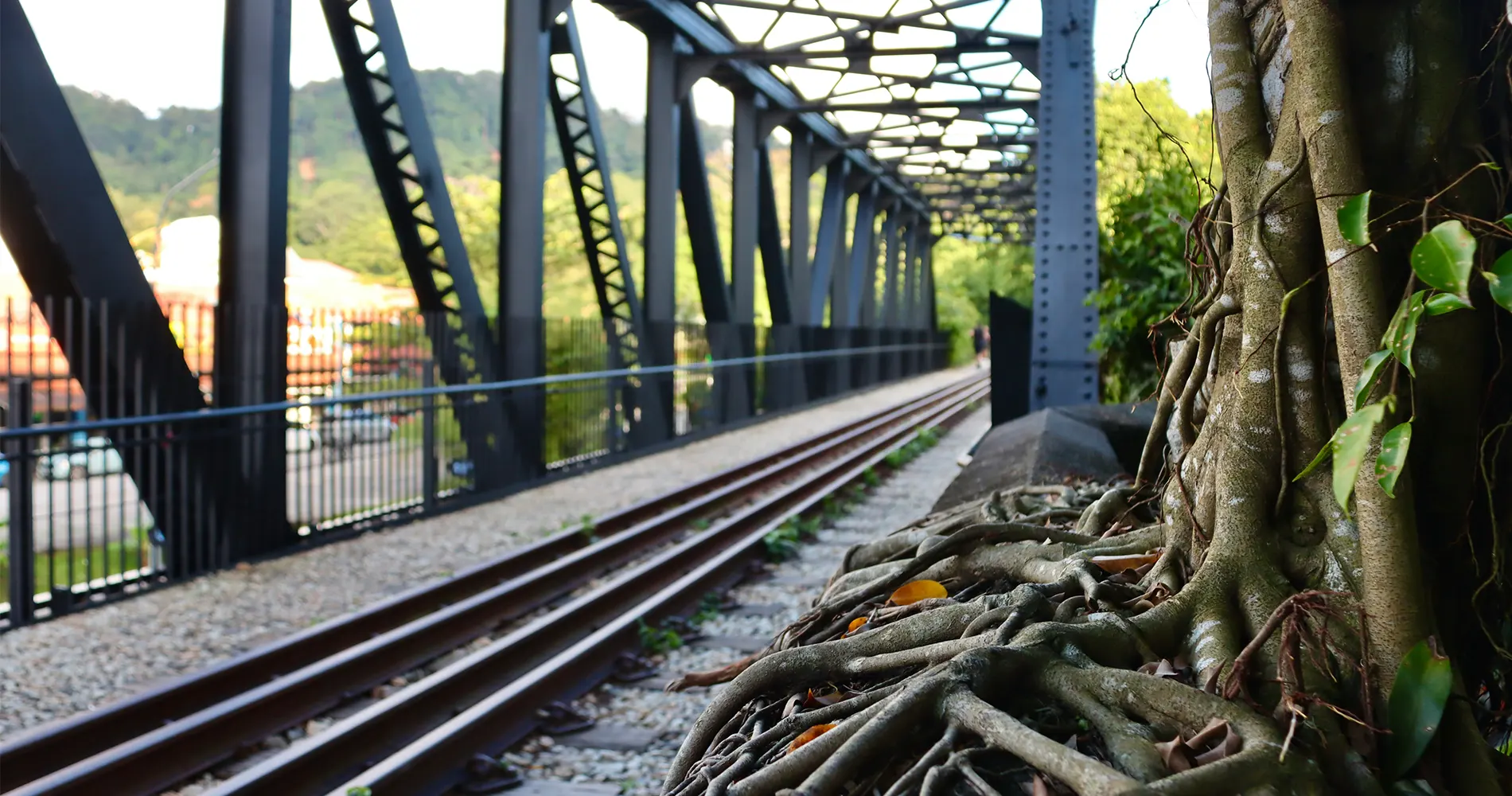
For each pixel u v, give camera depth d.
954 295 76.38
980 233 59.25
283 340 8.46
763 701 1.68
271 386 8.35
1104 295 8.67
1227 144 1.72
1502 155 1.56
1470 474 1.52
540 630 5.59
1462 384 1.51
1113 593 1.64
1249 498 1.56
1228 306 1.69
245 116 8.24
